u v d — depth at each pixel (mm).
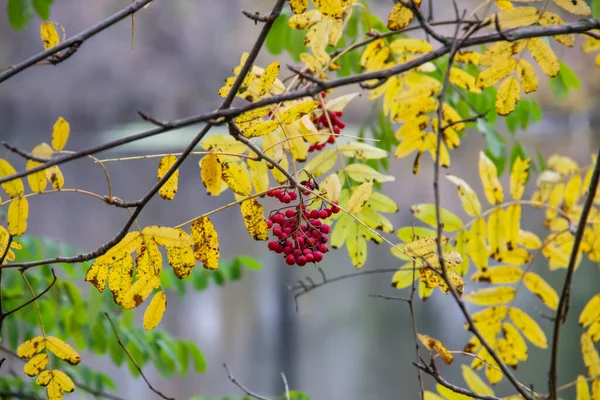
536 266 9094
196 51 24375
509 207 3162
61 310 3414
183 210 14820
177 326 10102
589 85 12898
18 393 3451
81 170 17141
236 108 2812
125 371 7945
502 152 3412
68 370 3451
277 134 3016
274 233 2871
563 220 3270
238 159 2994
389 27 2947
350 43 3430
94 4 23250
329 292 11016
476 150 13336
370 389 8461
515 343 3143
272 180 3217
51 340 2900
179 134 15570
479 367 3148
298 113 2842
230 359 9383
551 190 3303
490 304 3162
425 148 3182
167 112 24328
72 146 21016
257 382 8867
